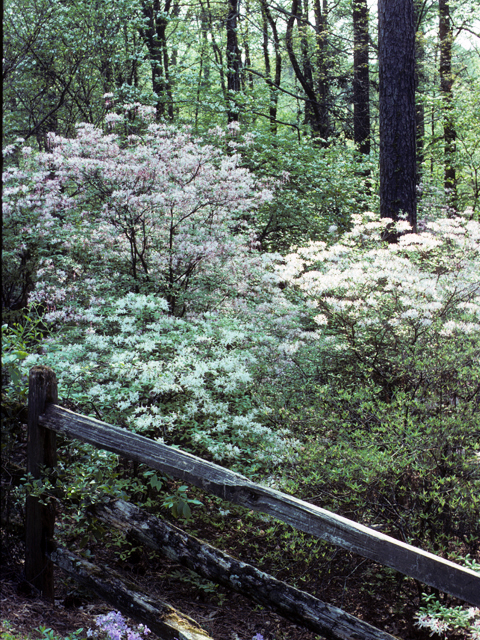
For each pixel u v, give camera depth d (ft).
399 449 12.73
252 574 6.63
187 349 14.92
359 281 17.37
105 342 15.14
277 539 13.20
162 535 7.30
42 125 35.88
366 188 37.93
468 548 13.48
